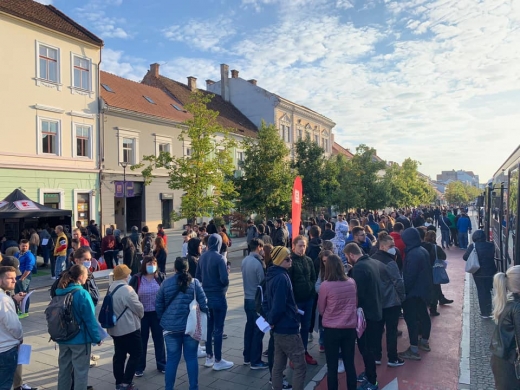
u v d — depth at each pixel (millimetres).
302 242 5777
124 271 5098
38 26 20281
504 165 9492
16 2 20953
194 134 18906
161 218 28766
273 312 4410
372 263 5344
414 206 52562
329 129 50250
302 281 5664
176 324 4703
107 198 24484
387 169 38875
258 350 5867
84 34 23031
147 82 35469
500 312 3561
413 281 6141
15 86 19422
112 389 5297
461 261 16078
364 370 5703
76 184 22516
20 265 9320
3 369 4070
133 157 26516
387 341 5902
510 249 7496
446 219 20391
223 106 39094
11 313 4145
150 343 7164
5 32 18984
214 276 5914
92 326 4383
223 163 19297
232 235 27750
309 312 5910
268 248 6090
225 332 7598
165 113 29312
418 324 6797
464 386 5246
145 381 5527
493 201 11031
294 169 25750
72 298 4355
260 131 21875
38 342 7301
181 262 4883
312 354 6504
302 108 43094
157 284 5848
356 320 4629
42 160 20656
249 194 21078
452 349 6590
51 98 21109
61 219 18562
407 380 5438
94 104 23672
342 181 30375
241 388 5254
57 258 13117
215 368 5836
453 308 9164
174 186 18906
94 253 15250
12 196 14852
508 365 3461
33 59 20188
